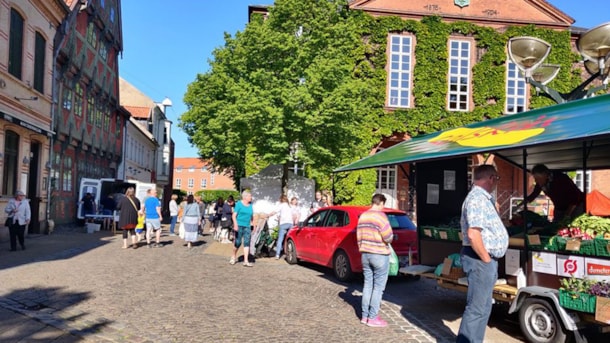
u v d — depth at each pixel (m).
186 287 8.84
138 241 15.98
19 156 17.28
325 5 16.75
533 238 6.28
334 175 22.94
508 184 23.86
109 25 30.25
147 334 5.95
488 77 24.39
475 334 5.05
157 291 8.39
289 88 14.27
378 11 23.97
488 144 6.24
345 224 10.59
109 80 31.34
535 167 7.49
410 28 24.08
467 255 5.21
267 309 7.41
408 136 24.22
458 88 24.47
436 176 8.79
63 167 23.80
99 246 15.11
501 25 24.73
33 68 17.94
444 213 8.83
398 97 24.19
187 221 15.67
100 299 7.66
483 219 4.99
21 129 17.25
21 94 17.03
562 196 7.25
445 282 7.53
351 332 6.37
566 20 24.92
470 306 5.11
